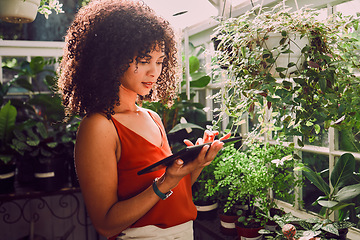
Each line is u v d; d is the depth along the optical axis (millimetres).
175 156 820
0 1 1554
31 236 2697
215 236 2035
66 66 1043
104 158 912
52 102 2662
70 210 3195
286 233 1304
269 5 1763
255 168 1716
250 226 1782
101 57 927
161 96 1299
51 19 4434
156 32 963
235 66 1319
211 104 2688
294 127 1258
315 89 1188
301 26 1171
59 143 2664
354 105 1156
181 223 1082
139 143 1001
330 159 1670
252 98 1252
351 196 1368
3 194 2482
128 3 1000
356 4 1482
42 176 2568
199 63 2744
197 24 2547
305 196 1873
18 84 2883
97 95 934
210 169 1981
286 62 1201
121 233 1032
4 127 2561
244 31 1293
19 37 4375
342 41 1205
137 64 951
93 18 974
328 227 1329
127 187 993
